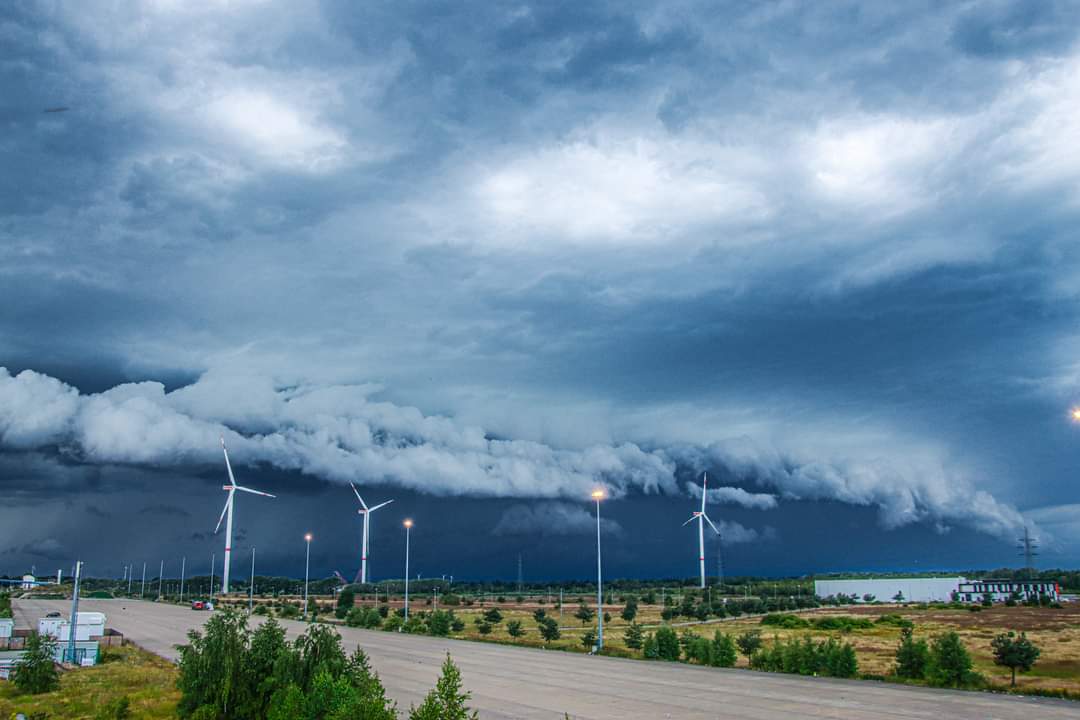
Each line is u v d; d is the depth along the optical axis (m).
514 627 96.81
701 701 36.62
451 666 19.42
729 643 56.16
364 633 91.25
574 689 41.28
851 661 47.19
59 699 43.69
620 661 56.62
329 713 23.52
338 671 32.66
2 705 41.91
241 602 187.38
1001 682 51.38
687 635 66.31
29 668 46.91
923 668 45.94
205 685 32.28
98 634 78.50
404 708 35.78
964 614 142.50
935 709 33.22
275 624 35.47
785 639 91.25
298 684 31.66
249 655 33.09
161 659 64.19
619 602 199.25
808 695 37.97
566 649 67.06
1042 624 113.56
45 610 161.88
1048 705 34.25
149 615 137.25
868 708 33.69
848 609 167.25
